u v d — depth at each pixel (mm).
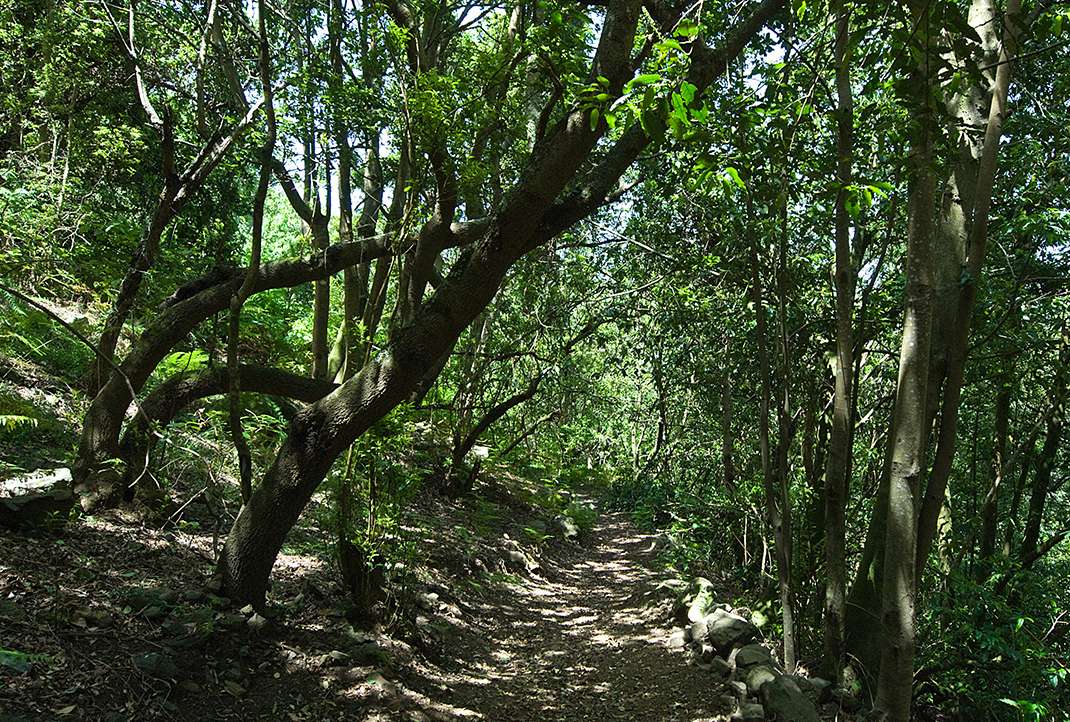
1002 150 6031
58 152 9352
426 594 8078
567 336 13602
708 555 10727
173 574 5715
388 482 6414
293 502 5535
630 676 6969
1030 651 5488
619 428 23500
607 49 5125
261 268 7902
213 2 7531
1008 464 8461
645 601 9930
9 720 3580
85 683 4129
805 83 5605
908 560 4578
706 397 9781
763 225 6238
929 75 2912
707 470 11805
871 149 5418
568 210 5672
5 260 6734
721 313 8328
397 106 7484
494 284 5422
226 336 8656
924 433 4590
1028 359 6875
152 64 8289
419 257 6801
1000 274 6434
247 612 5406
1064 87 5891
